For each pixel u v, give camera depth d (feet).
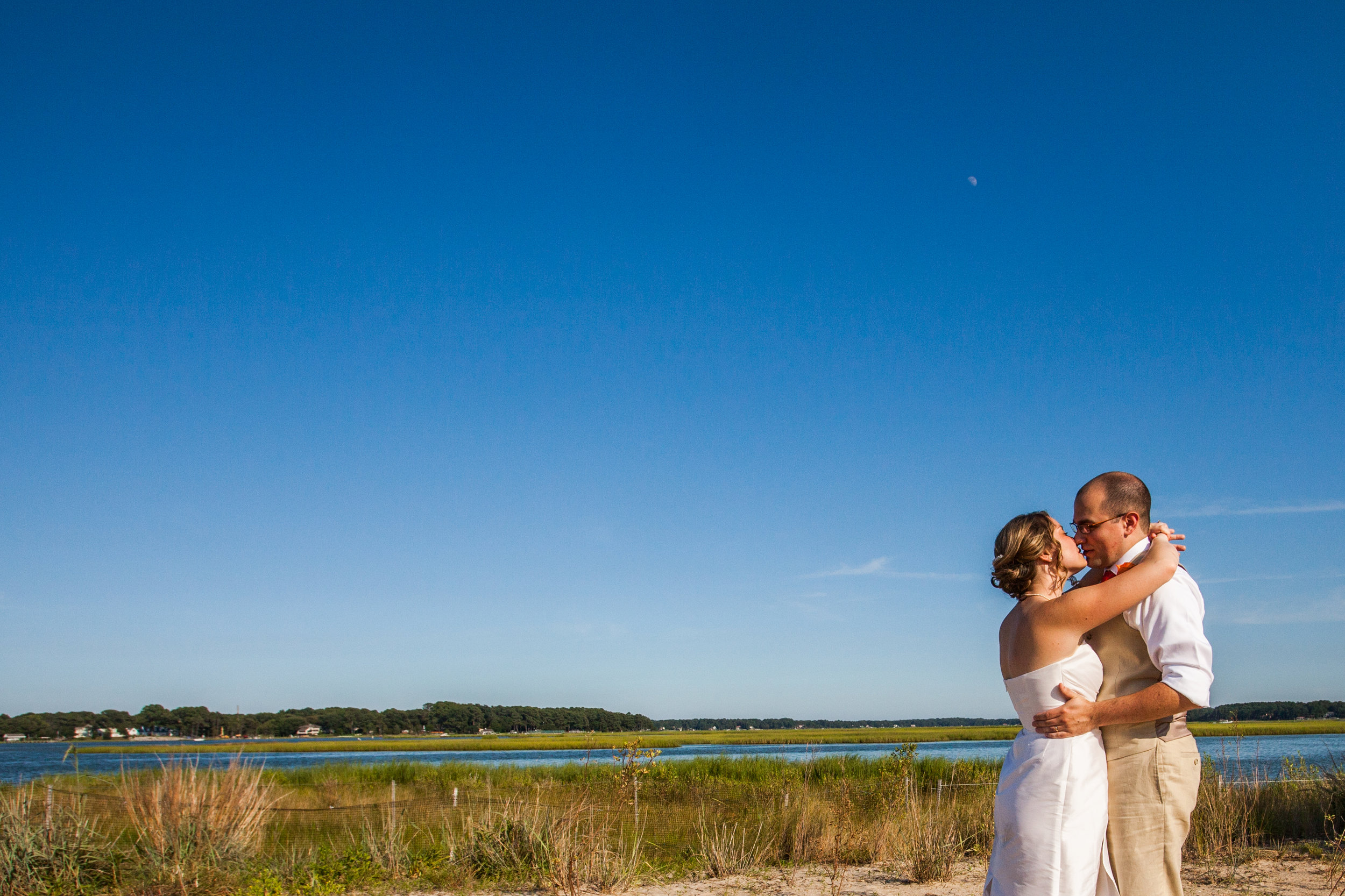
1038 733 9.27
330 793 52.11
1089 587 9.06
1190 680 8.48
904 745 39.55
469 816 30.78
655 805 45.09
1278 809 28.02
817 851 28.60
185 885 24.14
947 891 23.09
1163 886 8.82
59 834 26.17
